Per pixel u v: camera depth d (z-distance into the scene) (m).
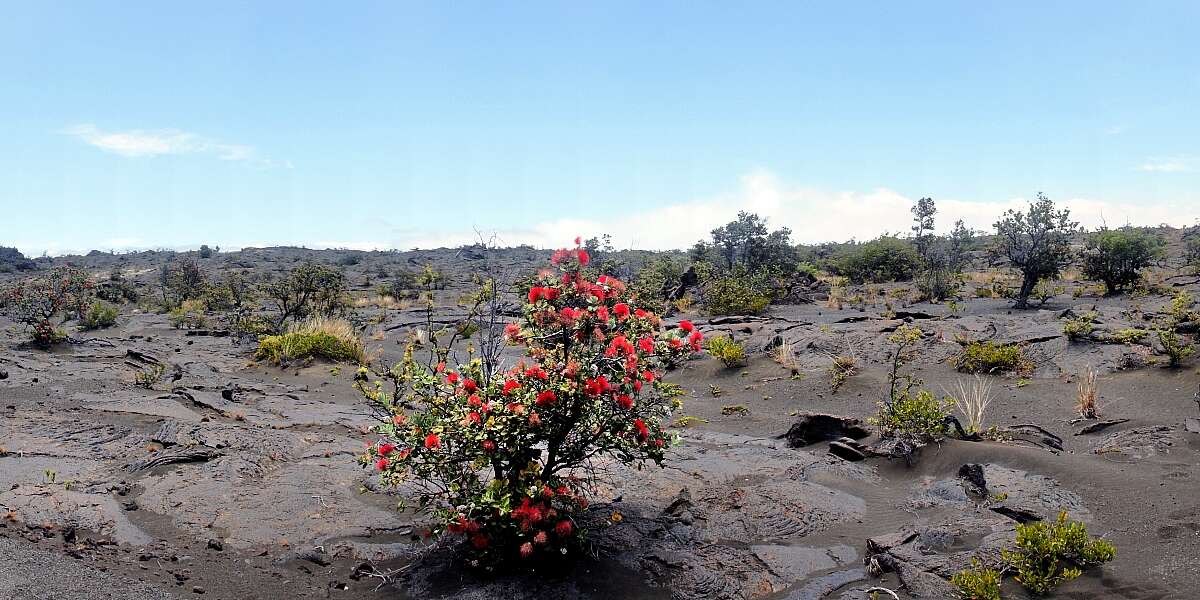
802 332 15.44
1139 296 19.50
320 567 5.51
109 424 9.40
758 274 27.64
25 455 7.74
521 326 5.67
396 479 5.25
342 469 7.65
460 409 5.21
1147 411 9.04
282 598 4.98
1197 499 5.71
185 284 39.97
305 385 13.45
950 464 7.33
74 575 4.75
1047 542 4.99
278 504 6.58
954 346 13.27
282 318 22.25
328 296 24.09
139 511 6.35
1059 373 11.26
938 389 11.25
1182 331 11.66
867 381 11.93
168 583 4.99
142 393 12.00
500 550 5.32
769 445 8.94
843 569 5.45
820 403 11.43
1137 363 10.83
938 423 7.96
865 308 21.78
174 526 6.08
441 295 36.62
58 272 35.06
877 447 8.23
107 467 7.51
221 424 9.39
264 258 67.25
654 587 5.14
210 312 30.98
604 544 5.75
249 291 29.91
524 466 5.22
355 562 5.60
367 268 57.41
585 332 5.46
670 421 10.77
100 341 19.23
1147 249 21.20
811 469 7.77
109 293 33.84
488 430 5.05
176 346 18.73
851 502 6.83
